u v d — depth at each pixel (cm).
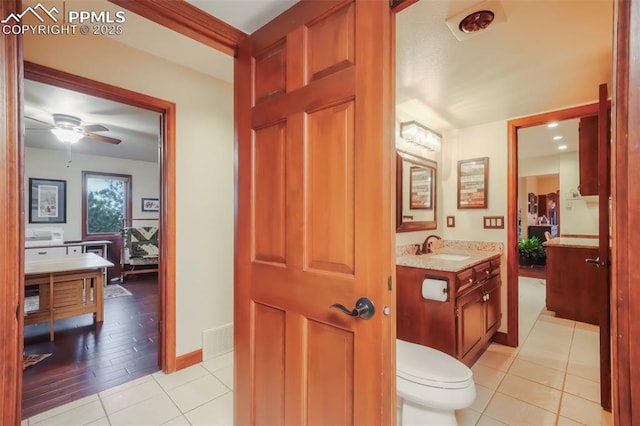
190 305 238
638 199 56
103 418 173
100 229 577
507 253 291
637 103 55
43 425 167
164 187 228
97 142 463
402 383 147
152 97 218
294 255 117
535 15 143
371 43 95
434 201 317
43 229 513
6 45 79
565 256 354
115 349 268
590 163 244
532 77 205
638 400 55
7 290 79
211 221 252
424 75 203
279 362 123
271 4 122
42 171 515
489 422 173
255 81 134
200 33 129
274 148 125
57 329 318
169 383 211
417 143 284
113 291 472
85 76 189
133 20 174
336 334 104
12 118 80
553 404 189
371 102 95
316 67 110
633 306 56
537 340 292
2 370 79
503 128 294
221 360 246
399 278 239
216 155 255
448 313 211
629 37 57
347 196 101
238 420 141
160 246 231
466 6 138
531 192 850
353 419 99
